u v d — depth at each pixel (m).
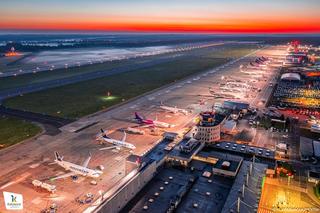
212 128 166.50
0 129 196.50
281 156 156.75
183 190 114.88
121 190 110.06
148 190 120.00
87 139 181.00
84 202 116.88
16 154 159.62
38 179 134.75
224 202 109.81
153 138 182.62
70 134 188.88
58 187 128.25
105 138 174.75
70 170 142.25
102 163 150.00
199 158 145.62
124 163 150.00
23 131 193.00
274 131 195.12
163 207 108.81
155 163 131.00
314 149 163.62
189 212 104.56
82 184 130.75
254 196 109.31
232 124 196.25
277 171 140.38
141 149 166.75
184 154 142.12
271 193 123.81
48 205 115.81
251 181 119.25
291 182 132.25
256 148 164.50
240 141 176.88
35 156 157.50
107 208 104.38
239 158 143.50
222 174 127.88
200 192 116.50
